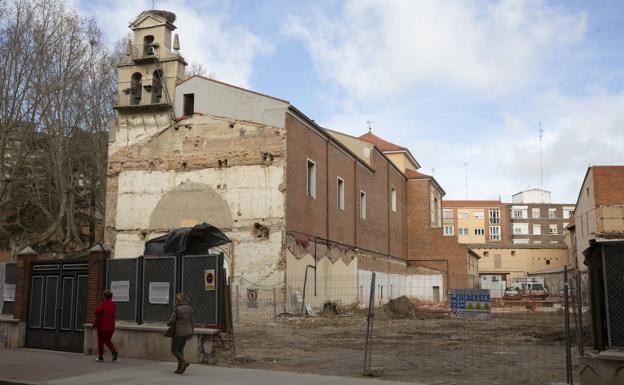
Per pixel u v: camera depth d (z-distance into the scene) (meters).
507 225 131.25
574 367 14.21
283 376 12.86
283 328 24.86
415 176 61.22
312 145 34.91
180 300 13.59
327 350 17.50
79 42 37.34
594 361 10.76
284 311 29.48
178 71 33.88
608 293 11.17
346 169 41.66
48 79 35.06
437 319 31.39
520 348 18.11
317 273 34.62
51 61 34.84
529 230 132.38
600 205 45.81
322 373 13.38
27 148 37.59
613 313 11.09
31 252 19.09
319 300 34.62
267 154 31.06
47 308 18.25
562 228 132.75
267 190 30.80
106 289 17.09
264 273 30.09
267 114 31.44
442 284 58.22
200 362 14.90
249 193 31.06
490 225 129.88
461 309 22.20
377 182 49.72
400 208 57.91
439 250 59.06
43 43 34.22
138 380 12.42
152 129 33.44
